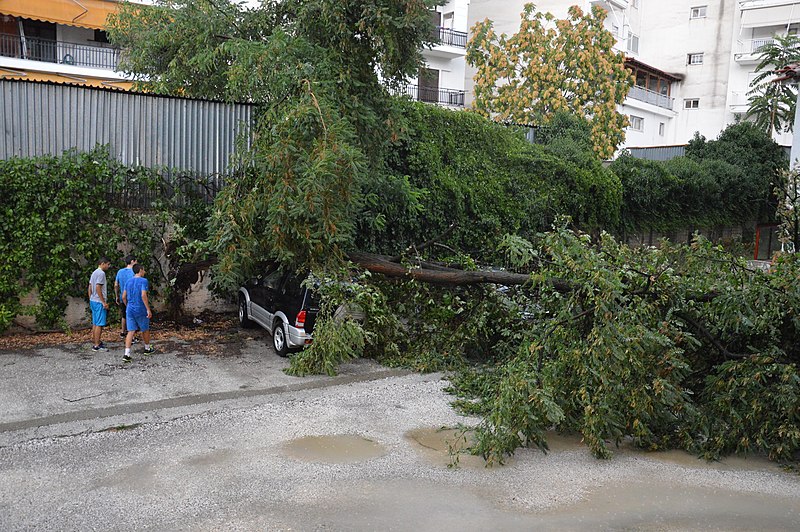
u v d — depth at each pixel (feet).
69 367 31.12
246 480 19.80
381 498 18.90
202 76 43.47
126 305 32.81
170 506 17.92
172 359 33.45
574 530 17.33
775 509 18.90
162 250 41.01
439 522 17.52
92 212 38.11
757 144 92.94
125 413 25.39
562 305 26.45
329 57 36.06
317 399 28.37
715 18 134.41
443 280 33.91
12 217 35.94
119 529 16.57
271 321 35.73
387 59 36.45
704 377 25.80
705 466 22.29
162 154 41.29
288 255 31.45
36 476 19.54
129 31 44.09
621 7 129.39
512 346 33.42
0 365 30.91
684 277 25.58
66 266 37.42
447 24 109.29
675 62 139.85
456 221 52.60
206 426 24.49
